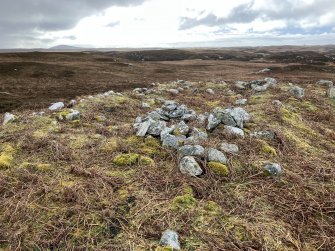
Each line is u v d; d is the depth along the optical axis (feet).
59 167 12.88
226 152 13.69
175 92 29.50
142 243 8.97
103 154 14.06
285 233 9.55
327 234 9.77
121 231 9.42
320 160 14.30
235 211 10.46
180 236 9.27
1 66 81.41
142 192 11.23
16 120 18.30
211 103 25.05
